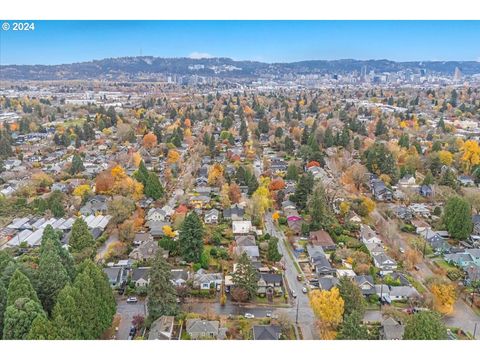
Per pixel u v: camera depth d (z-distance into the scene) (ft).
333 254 183.21
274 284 159.94
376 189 264.72
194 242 176.14
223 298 150.41
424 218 231.09
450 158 310.86
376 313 145.89
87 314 116.78
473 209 237.45
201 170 314.35
